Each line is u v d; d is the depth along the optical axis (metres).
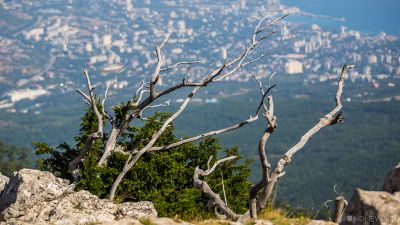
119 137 21.94
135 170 20.14
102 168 19.70
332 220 13.81
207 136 21.62
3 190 16.64
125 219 12.52
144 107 21.05
